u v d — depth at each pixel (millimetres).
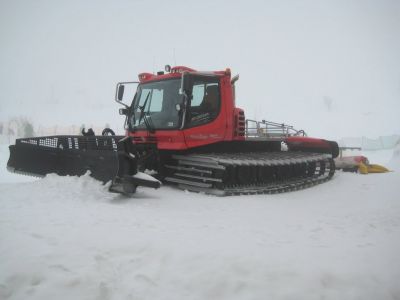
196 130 8508
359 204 7605
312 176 10992
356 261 3867
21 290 3135
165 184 8945
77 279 3254
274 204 7219
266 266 3578
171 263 3629
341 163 13398
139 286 3270
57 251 3729
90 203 6242
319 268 3594
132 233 4422
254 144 10438
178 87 8594
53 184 7125
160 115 8758
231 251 3863
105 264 3584
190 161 8500
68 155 7832
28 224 4668
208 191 7949
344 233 5074
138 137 9133
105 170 7160
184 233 4605
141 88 9422
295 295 3213
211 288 3268
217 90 8898
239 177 8523
